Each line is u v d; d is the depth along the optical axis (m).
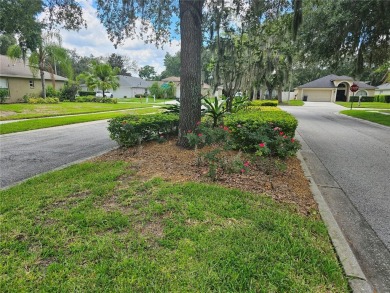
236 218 2.38
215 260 1.80
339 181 3.74
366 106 22.16
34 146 6.07
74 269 1.71
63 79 24.30
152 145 5.28
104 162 4.27
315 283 1.64
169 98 35.25
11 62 20.30
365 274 1.84
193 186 3.06
